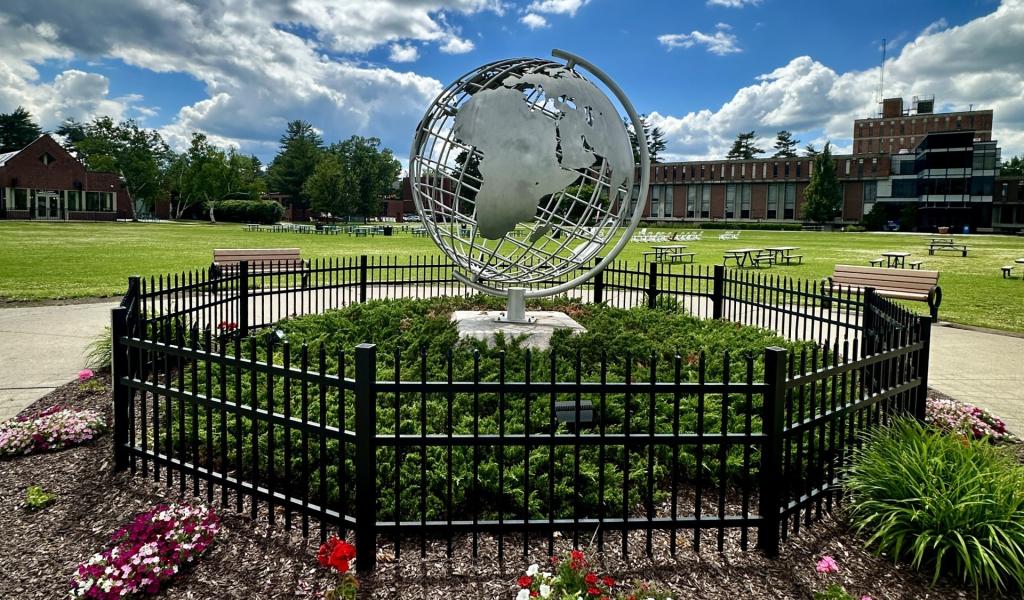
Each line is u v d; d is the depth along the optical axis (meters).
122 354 4.41
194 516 3.55
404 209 106.25
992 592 3.23
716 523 3.48
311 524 3.78
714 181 83.12
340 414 3.34
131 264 20.92
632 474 4.28
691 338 7.72
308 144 92.75
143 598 3.10
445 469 4.11
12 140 88.44
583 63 6.98
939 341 10.02
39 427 4.96
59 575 3.30
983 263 26.72
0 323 10.31
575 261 7.78
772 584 3.27
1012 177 69.50
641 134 7.17
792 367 3.54
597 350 6.77
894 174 73.25
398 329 8.06
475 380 3.30
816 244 41.81
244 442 4.59
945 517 3.41
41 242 31.34
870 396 4.25
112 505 4.00
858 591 3.24
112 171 77.69
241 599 3.10
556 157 6.54
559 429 4.74
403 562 3.38
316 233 50.00
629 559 3.43
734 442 3.50
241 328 8.95
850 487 3.90
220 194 79.00
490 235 6.97
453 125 6.70
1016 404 6.67
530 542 3.59
